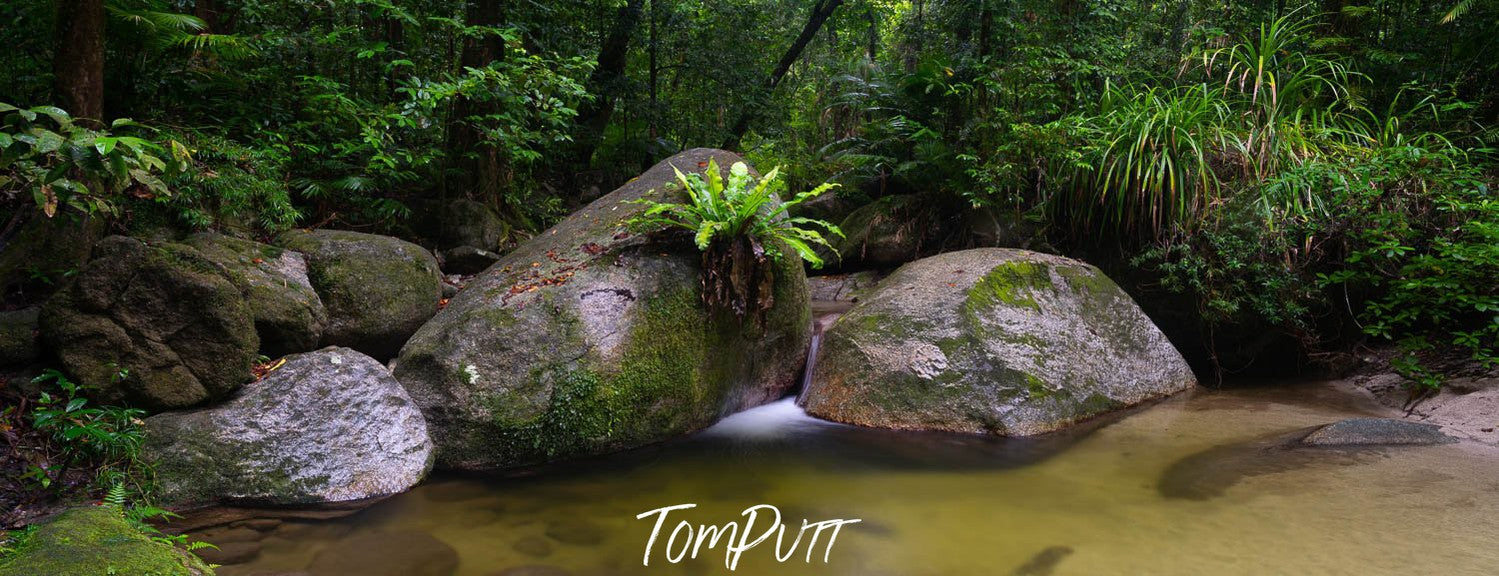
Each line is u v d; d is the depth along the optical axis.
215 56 6.50
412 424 4.11
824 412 5.32
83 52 4.49
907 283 5.86
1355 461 4.10
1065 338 5.41
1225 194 6.52
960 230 8.34
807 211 9.73
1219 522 3.41
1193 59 8.34
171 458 3.53
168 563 2.56
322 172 6.73
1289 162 6.36
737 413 5.39
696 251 5.13
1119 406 5.39
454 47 8.57
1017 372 5.03
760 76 13.32
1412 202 5.88
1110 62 8.59
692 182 4.99
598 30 11.02
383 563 3.10
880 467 4.36
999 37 8.88
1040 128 7.11
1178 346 6.62
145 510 3.12
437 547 3.27
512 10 8.21
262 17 6.83
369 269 5.10
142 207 4.76
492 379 4.28
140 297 3.78
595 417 4.45
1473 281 5.12
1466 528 3.19
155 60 5.90
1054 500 3.80
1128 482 4.02
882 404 5.11
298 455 3.75
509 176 7.83
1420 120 7.05
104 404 3.62
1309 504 3.54
